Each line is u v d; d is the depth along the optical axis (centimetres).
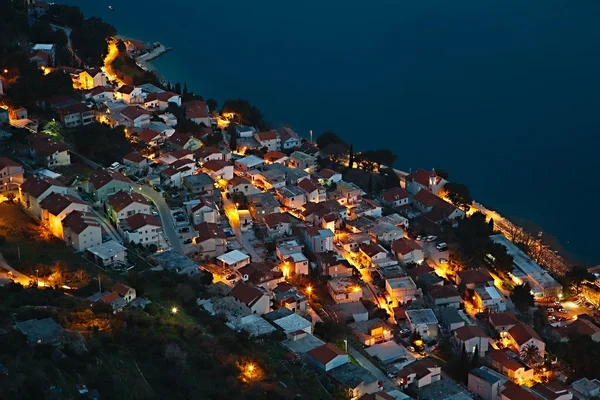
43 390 14088
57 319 16262
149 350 16175
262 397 15775
